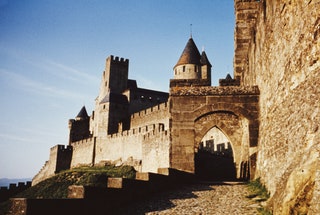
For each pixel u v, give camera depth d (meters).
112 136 62.56
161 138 41.72
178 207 8.48
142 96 82.88
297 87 7.08
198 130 17.53
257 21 12.45
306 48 6.51
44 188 41.69
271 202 7.29
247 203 8.50
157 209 8.40
